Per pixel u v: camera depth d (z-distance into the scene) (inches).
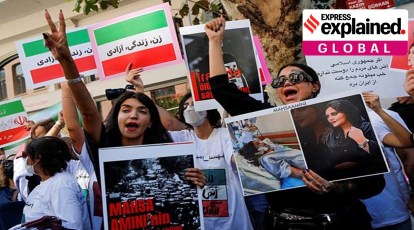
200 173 87.3
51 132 135.1
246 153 85.7
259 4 133.5
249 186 84.7
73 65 89.6
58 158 102.1
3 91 380.8
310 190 81.7
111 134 94.0
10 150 209.2
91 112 92.7
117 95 121.3
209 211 109.3
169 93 302.4
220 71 92.5
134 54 116.9
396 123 91.9
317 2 133.6
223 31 95.0
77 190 101.1
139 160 86.5
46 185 99.4
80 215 97.7
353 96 80.2
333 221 76.5
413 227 130.6
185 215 85.8
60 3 333.1
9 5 339.6
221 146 112.4
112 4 160.6
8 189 178.9
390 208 106.7
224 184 110.2
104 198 85.1
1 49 370.3
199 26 103.8
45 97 353.4
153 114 94.8
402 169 115.9
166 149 87.2
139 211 85.4
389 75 105.7
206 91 103.1
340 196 79.9
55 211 95.7
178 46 114.7
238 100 91.0
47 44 88.3
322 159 80.4
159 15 115.3
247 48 106.0
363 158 78.4
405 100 127.3
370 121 79.0
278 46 134.0
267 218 86.4
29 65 122.7
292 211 81.0
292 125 83.0
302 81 91.5
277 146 83.8
